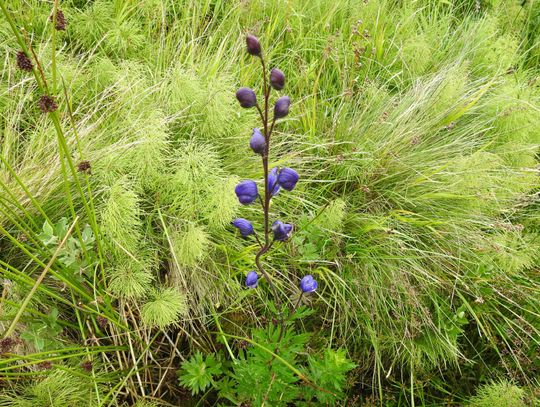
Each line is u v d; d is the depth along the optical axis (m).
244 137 0.70
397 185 0.74
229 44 0.83
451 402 0.67
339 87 0.83
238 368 0.55
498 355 0.70
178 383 0.62
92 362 0.54
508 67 0.88
